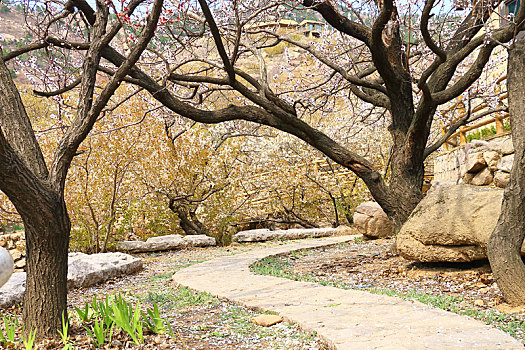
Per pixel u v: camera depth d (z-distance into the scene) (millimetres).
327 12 9312
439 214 6645
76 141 4555
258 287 6484
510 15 7648
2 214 11680
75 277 7586
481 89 11609
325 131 19250
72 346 4016
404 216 9375
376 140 20172
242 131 14945
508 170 7637
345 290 5836
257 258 9969
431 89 9406
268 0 9422
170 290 6961
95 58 4996
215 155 14898
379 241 11547
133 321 4160
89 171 12016
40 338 4211
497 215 6047
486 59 7852
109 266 8570
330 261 9266
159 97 8625
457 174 11219
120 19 5207
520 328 4102
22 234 8789
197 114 8969
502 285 4922
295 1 8578
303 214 18281
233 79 8672
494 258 5008
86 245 11648
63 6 7465
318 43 11539
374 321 4320
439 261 6703
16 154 3963
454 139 12914
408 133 9211
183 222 14922
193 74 9758
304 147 18203
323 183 17703
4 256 3805
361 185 17656
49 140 12703
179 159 14367
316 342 4012
